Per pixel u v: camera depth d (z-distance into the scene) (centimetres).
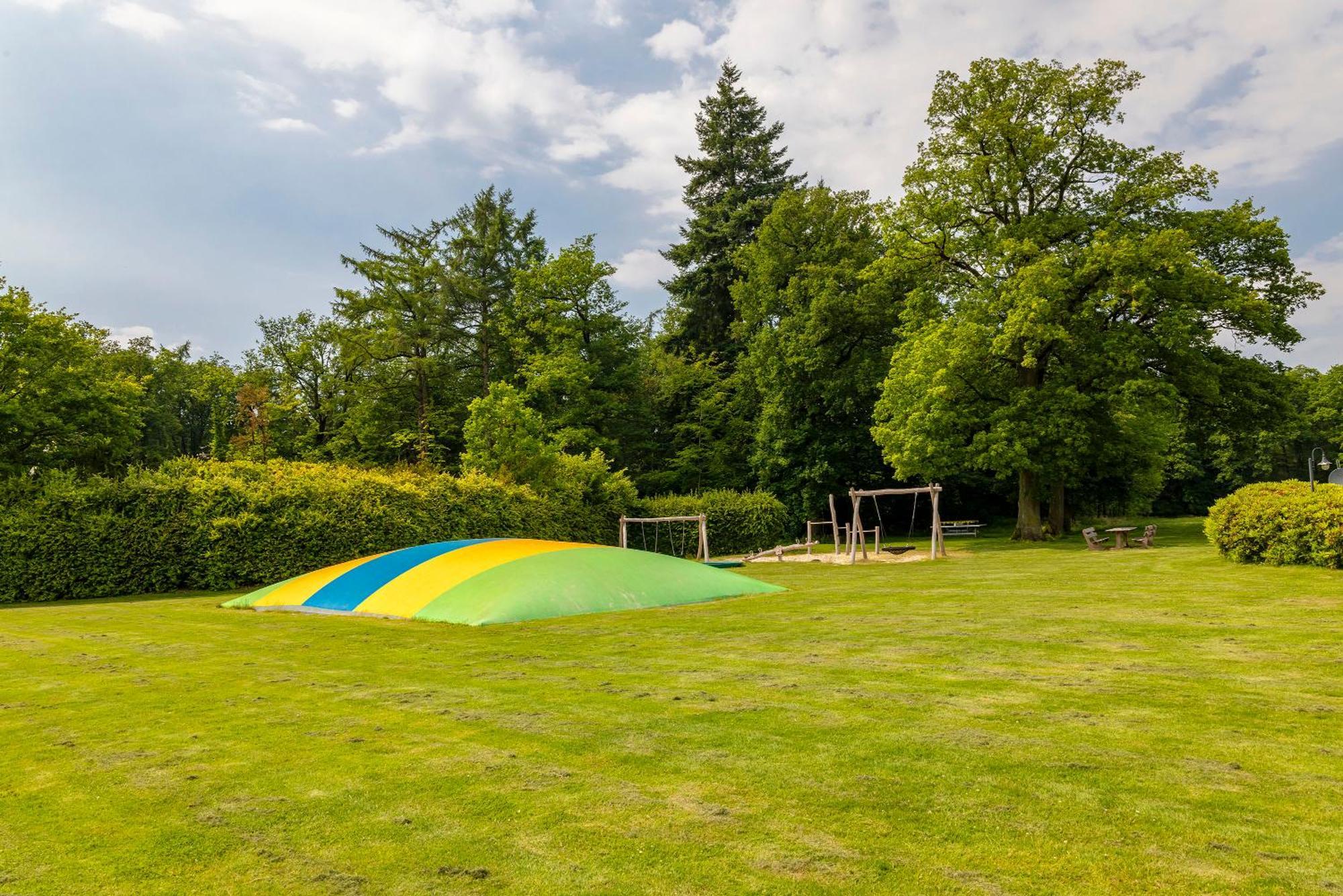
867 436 3672
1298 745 454
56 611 1370
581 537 2619
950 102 2805
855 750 467
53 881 322
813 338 3428
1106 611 997
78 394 2709
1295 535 1308
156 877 324
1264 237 2583
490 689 672
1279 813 359
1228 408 2797
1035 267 2417
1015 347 2634
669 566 1473
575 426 3838
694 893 298
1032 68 2672
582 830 361
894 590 1373
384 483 2034
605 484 2766
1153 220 2672
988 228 2809
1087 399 2484
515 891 304
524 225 4378
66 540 1647
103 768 473
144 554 1716
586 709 591
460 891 305
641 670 739
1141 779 407
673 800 396
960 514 4528
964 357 2533
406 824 374
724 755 467
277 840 360
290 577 1828
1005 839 339
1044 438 2553
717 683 670
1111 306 2509
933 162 2867
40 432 2712
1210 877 301
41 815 398
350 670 780
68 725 581
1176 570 1448
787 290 3594
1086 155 2691
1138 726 500
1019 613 1011
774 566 2252
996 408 2681
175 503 1772
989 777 416
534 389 3653
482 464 2505
